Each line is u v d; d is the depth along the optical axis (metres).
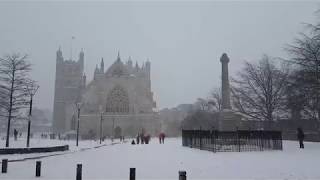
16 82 38.62
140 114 131.25
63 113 155.12
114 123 129.50
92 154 32.09
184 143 44.91
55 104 156.12
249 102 52.41
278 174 15.52
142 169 18.48
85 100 131.50
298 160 21.08
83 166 20.73
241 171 16.77
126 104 132.00
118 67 134.75
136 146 49.19
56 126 154.00
